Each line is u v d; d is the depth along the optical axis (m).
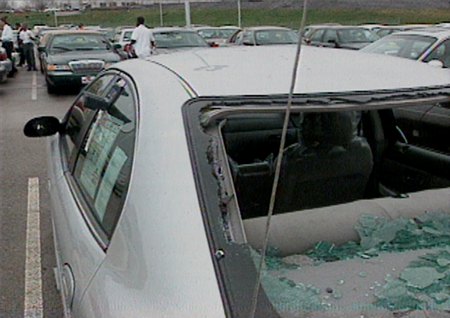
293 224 1.71
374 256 1.59
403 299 1.35
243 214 2.23
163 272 1.21
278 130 2.38
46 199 4.48
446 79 2.04
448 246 1.64
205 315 1.12
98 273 1.41
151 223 1.32
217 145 1.50
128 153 1.63
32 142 6.68
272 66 1.97
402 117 2.73
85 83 11.08
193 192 1.36
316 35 14.63
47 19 56.72
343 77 1.92
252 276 1.19
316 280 1.45
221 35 18.53
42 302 2.88
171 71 1.91
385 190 2.79
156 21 42.81
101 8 60.50
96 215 1.70
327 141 2.27
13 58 15.00
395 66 2.16
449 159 2.52
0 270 3.22
